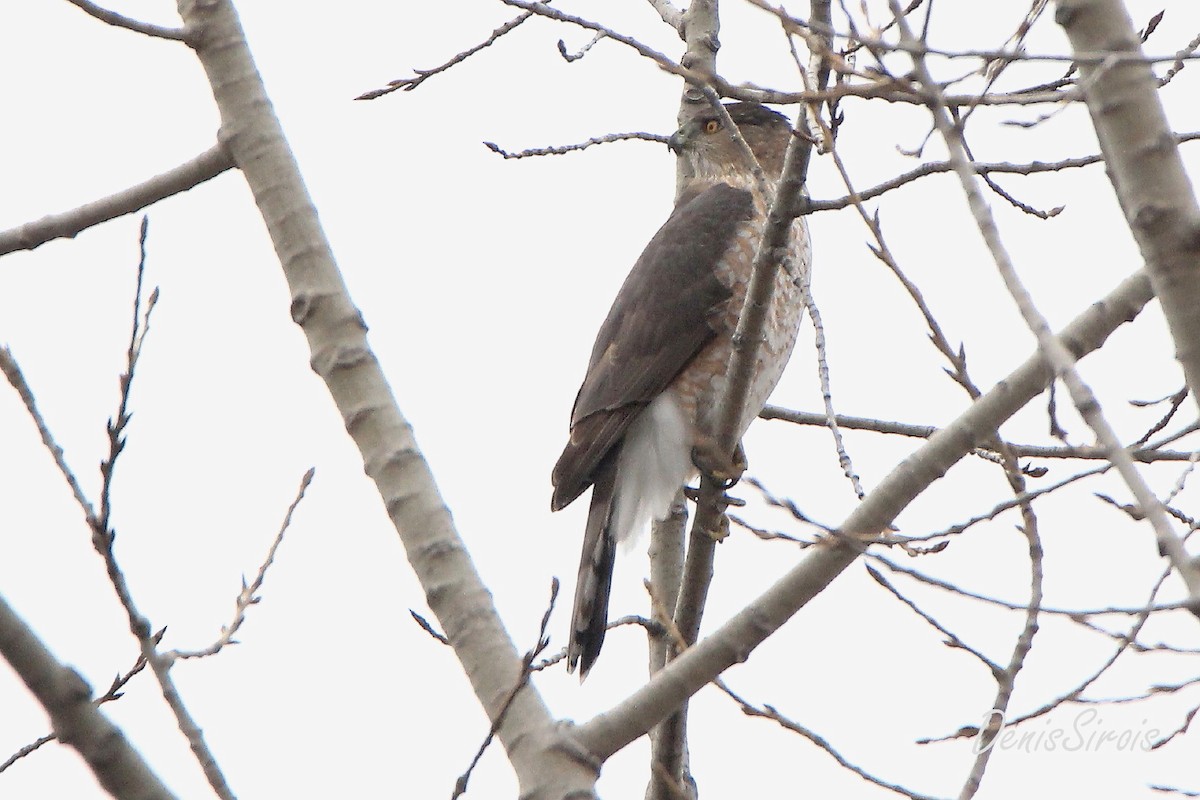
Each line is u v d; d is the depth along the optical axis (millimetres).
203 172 8906
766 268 9039
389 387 7980
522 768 6988
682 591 10102
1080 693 7527
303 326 8125
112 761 4824
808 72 7629
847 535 6930
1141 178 5699
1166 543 4996
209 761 5883
